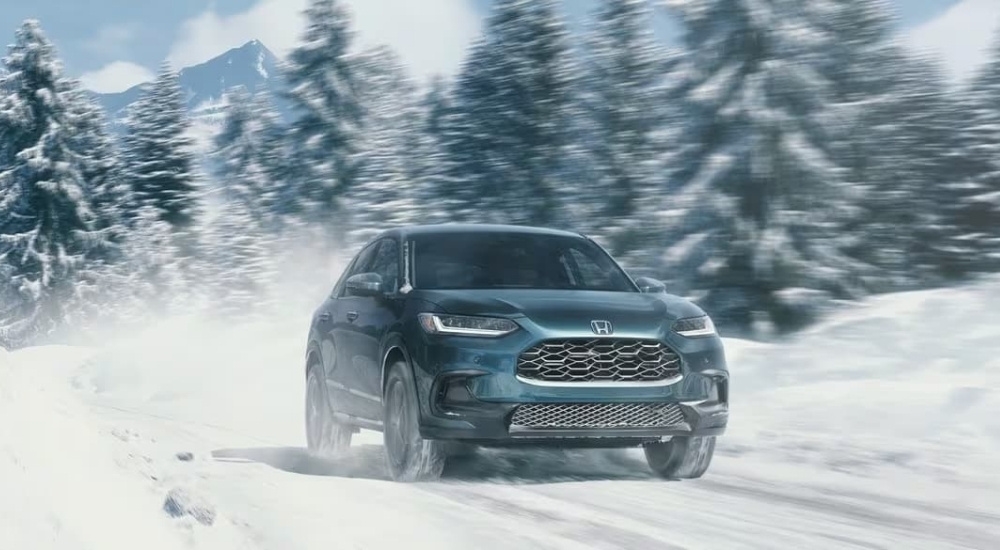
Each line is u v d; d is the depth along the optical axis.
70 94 59.53
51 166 57.97
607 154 44.81
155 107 64.19
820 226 30.50
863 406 9.70
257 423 12.88
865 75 31.66
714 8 30.19
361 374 7.71
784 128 29.70
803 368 12.64
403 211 48.47
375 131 51.38
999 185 39.25
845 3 30.89
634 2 46.03
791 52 30.12
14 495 3.80
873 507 6.20
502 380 6.53
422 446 6.86
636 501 6.26
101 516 3.98
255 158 70.75
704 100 29.91
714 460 8.36
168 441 10.30
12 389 5.02
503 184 49.31
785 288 29.75
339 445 8.70
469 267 7.62
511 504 6.08
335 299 8.84
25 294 57.06
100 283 59.47
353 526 5.01
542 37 50.16
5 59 58.72
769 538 5.19
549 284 7.57
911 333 13.10
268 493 5.73
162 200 63.16
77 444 4.88
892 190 33.47
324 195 49.84
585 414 6.61
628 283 7.84
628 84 45.19
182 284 60.75
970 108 41.25
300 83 51.41
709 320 7.20
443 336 6.69
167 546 4.01
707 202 30.06
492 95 50.81
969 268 37.06
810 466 8.02
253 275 50.41
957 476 7.23
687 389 6.80
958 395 9.36
